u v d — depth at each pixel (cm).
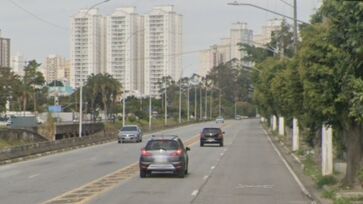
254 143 7381
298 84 2972
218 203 2203
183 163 3256
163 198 2345
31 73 13712
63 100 16538
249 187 2778
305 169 3519
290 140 7275
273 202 2236
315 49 2248
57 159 4884
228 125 15112
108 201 2244
